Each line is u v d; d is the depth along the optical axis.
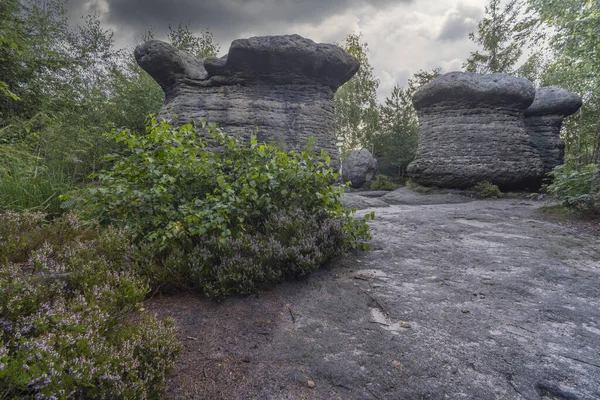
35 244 2.70
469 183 12.14
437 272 3.80
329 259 3.98
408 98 24.55
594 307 2.94
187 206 3.55
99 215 3.46
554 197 7.37
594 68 10.09
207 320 2.65
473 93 11.95
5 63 8.93
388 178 21.69
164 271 3.00
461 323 2.65
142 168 3.93
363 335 2.48
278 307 2.94
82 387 1.34
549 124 13.14
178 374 1.98
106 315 1.73
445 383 1.93
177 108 9.41
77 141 6.80
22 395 1.15
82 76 13.19
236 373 2.02
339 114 26.42
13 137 6.65
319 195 4.38
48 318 1.48
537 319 2.71
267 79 9.84
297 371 2.06
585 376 1.99
